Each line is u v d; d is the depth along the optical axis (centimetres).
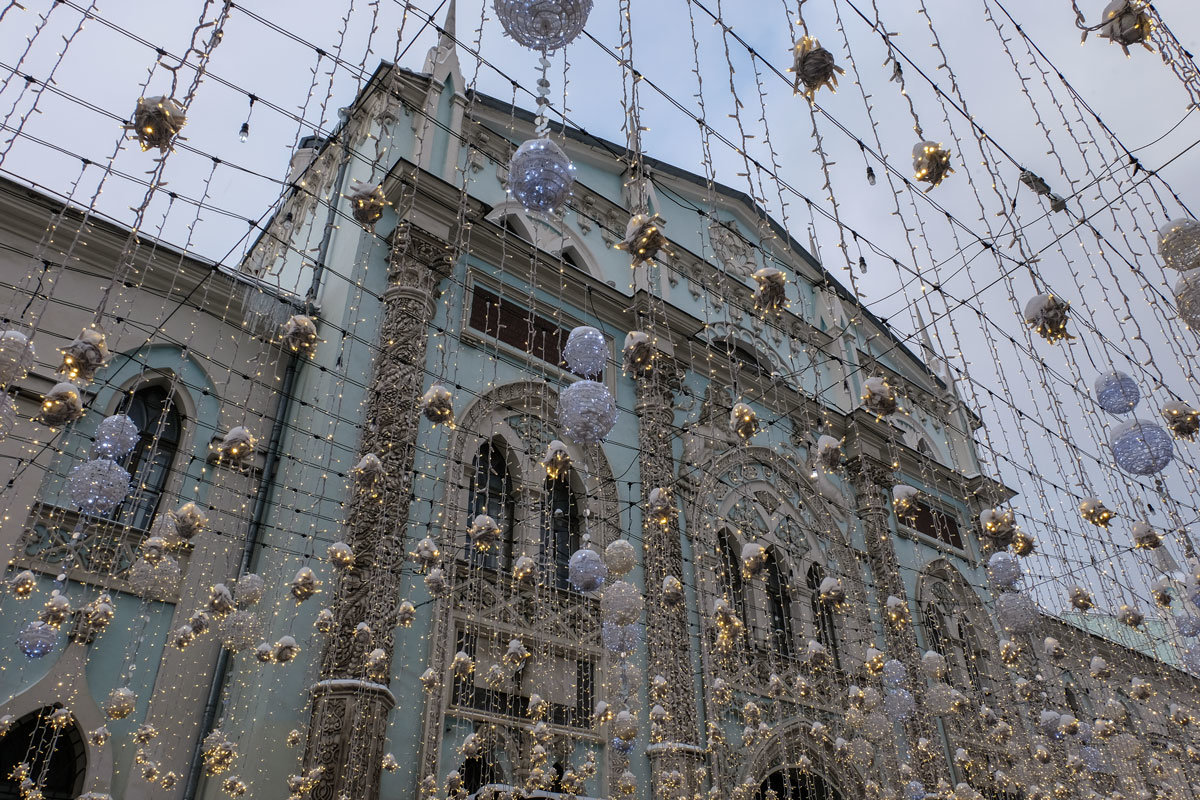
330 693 1140
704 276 2328
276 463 1452
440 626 1344
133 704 961
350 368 1453
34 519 1149
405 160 1567
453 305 1645
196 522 859
